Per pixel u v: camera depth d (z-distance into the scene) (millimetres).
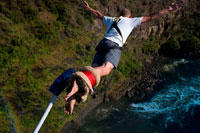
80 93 2332
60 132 16734
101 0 30062
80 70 2428
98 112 20922
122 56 27594
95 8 28734
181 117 20703
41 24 23234
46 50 21812
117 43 2873
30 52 20266
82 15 27312
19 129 15133
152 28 34469
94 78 2371
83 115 19844
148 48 32719
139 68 28453
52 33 22953
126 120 20297
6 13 21766
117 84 23812
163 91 25312
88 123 19375
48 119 16859
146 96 24078
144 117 20734
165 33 36875
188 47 34219
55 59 21688
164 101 23375
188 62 32875
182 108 22047
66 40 24047
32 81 18547
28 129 15594
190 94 24766
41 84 18891
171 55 34375
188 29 38438
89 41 25734
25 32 21812
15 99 16766
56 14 25641
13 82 17844
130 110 21766
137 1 34844
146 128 19359
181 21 38812
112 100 22719
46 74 19812
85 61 23547
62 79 2514
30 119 16156
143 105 22625
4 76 17719
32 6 24250
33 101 17344
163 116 20859
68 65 21859
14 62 18922
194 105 22391
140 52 31609
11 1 22531
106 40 2904
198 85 26953
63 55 22594
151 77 27438
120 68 25781
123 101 23094
